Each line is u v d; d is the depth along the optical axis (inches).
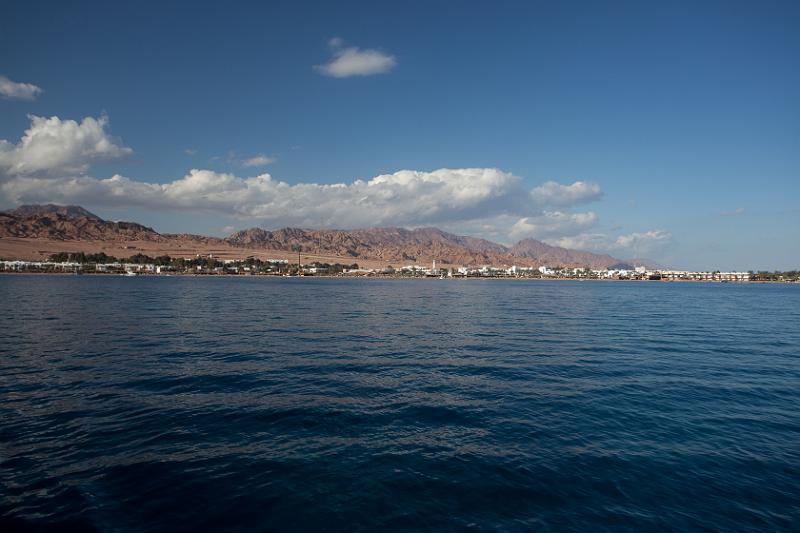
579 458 639.1
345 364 1256.8
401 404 881.5
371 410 840.3
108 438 677.9
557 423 781.3
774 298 5890.8
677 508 514.6
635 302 4569.4
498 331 2047.2
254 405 855.1
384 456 638.5
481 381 1080.8
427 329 2090.3
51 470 571.5
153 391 936.3
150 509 492.1
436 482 565.3
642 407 877.2
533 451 661.3
